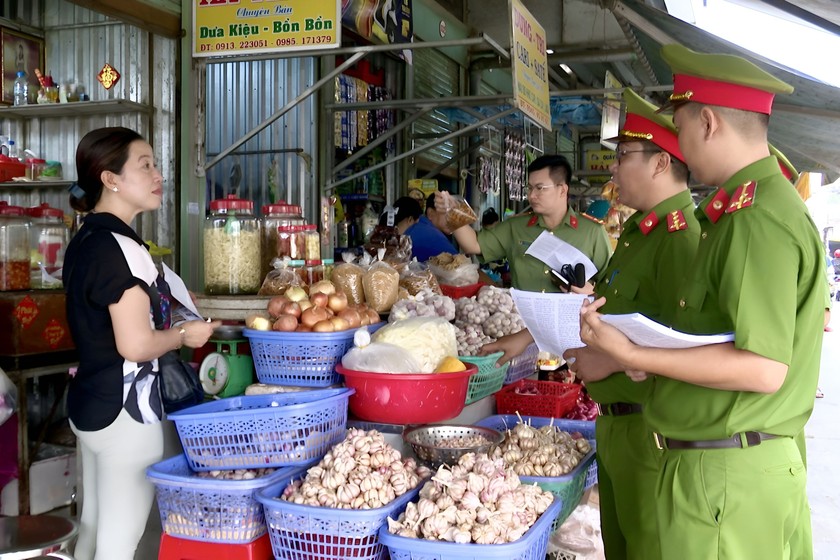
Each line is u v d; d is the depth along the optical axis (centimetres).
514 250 392
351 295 282
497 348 290
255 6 394
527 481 226
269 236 293
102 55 547
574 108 790
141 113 524
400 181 709
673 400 180
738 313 158
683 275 214
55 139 579
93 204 214
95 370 202
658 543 189
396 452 208
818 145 549
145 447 208
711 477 172
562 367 397
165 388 214
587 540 269
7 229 320
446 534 181
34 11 575
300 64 539
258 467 208
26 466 316
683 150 184
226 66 557
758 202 164
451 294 367
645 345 168
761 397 168
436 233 507
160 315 210
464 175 788
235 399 224
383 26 535
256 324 237
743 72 169
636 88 586
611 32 912
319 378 234
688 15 585
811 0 374
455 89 849
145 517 213
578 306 210
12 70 563
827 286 169
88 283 196
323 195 550
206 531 197
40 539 190
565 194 379
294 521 188
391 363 224
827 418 691
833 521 430
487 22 885
